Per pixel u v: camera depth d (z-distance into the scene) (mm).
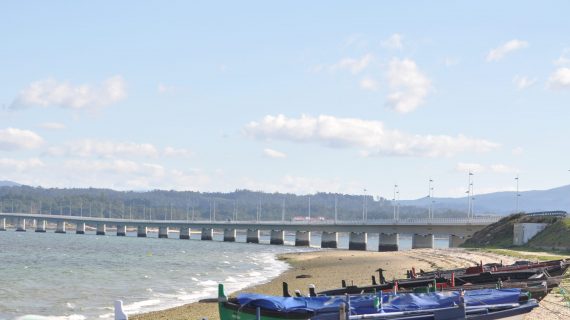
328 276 79938
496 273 40125
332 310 27766
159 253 150000
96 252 152375
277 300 28516
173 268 100750
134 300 59219
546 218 120250
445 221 169500
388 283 40438
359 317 25750
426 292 32375
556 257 82375
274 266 107562
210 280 79000
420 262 95688
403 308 27797
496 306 28047
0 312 51625
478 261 81062
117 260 121000
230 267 104312
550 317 32531
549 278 37594
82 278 81562
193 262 116625
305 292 61938
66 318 48281
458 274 45219
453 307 26672
